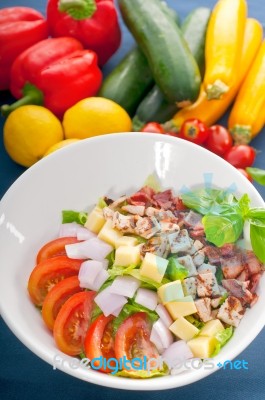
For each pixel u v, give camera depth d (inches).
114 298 25.6
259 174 30.2
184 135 32.0
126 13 34.0
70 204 28.7
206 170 28.5
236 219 26.1
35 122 31.2
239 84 34.1
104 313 25.5
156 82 33.0
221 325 25.3
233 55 33.2
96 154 28.8
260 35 35.6
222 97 33.0
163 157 29.0
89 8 34.3
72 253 26.9
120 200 28.4
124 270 26.1
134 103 34.1
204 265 26.7
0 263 26.3
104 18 34.7
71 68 33.1
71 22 34.6
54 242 27.6
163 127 33.0
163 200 28.6
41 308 26.4
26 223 27.6
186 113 33.4
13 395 26.5
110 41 35.4
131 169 29.1
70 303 25.4
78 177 28.8
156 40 32.9
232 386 26.6
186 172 28.9
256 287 25.8
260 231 25.7
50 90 33.1
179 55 32.6
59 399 26.4
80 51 34.3
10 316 24.6
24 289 26.6
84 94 33.6
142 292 25.9
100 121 31.6
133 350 25.6
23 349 27.4
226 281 26.0
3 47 34.2
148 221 27.3
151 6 33.7
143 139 28.8
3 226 27.0
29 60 33.2
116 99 33.7
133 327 25.6
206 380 26.7
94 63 33.9
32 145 31.3
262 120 32.9
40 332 25.3
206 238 26.8
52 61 33.4
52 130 31.4
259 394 26.5
